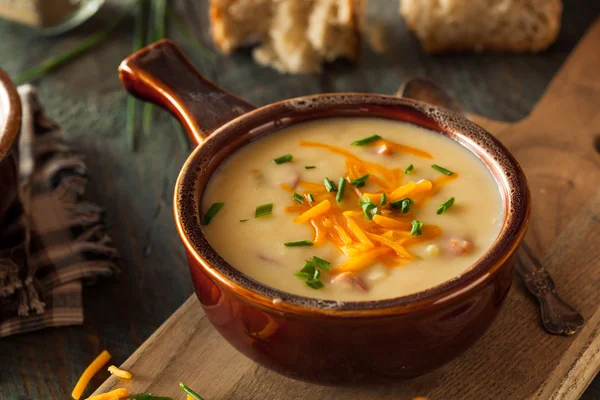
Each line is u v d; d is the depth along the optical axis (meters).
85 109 0.78
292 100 0.60
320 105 0.60
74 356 0.61
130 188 0.71
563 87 0.71
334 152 0.59
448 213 0.56
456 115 0.59
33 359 0.60
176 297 0.64
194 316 0.58
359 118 0.60
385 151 0.58
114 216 0.69
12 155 0.62
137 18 0.86
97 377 0.60
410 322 0.51
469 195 0.56
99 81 0.81
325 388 0.56
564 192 0.64
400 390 0.56
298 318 0.51
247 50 0.84
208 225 0.55
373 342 0.51
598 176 0.65
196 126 0.60
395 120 0.60
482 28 0.81
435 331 0.52
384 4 0.89
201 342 0.58
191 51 0.84
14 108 0.62
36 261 0.64
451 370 0.56
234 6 0.81
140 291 0.64
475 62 0.82
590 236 0.62
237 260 0.54
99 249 0.64
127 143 0.75
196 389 0.56
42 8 0.84
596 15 0.86
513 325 0.58
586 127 0.68
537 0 0.80
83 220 0.66
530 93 0.78
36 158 0.70
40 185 0.68
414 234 0.54
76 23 0.86
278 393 0.56
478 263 0.52
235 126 0.58
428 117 0.59
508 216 0.54
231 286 0.51
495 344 0.57
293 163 0.58
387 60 0.82
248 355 0.54
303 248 0.54
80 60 0.83
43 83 0.80
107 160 0.73
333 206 0.56
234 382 0.56
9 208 0.63
